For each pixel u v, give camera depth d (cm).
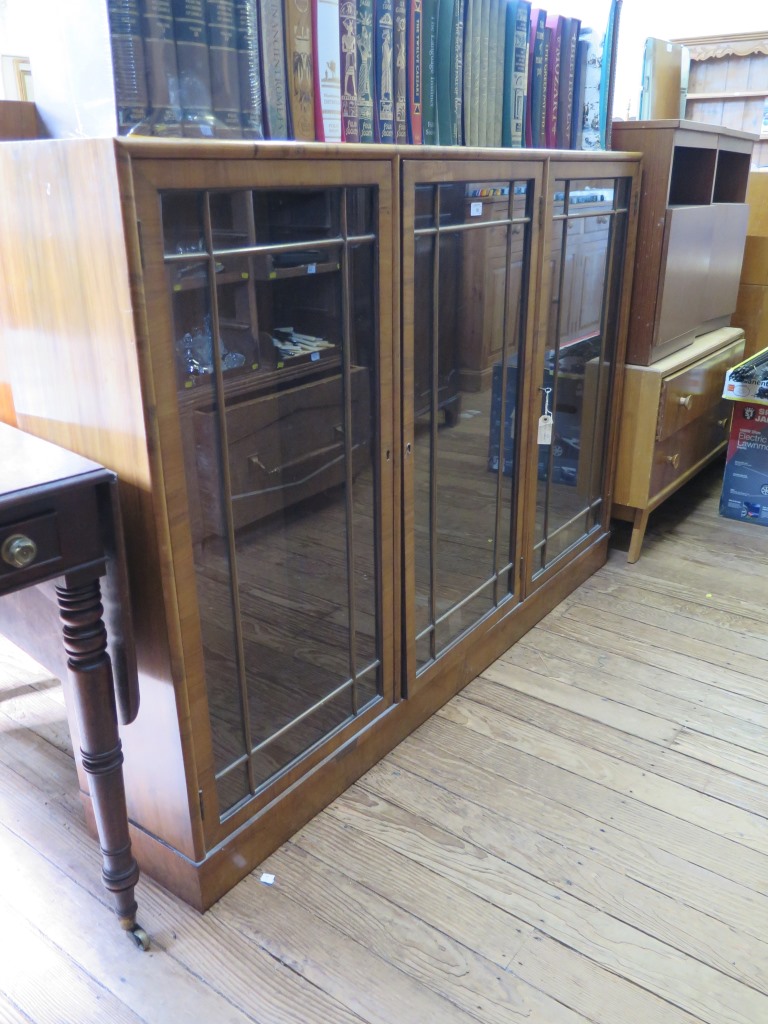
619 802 158
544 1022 116
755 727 180
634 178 210
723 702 188
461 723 181
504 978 123
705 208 238
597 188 196
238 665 130
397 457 150
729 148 250
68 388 112
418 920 133
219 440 116
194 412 111
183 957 126
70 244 101
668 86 235
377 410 144
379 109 141
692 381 252
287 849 147
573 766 168
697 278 246
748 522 286
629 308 227
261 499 127
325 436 136
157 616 114
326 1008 118
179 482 109
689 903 136
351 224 129
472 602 188
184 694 118
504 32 164
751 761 169
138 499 108
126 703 115
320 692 150
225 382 115
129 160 92
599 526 246
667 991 121
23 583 97
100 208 95
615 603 232
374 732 164
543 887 139
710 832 151
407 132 149
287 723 144
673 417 243
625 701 189
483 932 131
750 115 435
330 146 118
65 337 108
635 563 256
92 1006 119
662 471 250
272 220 116
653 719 182
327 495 139
